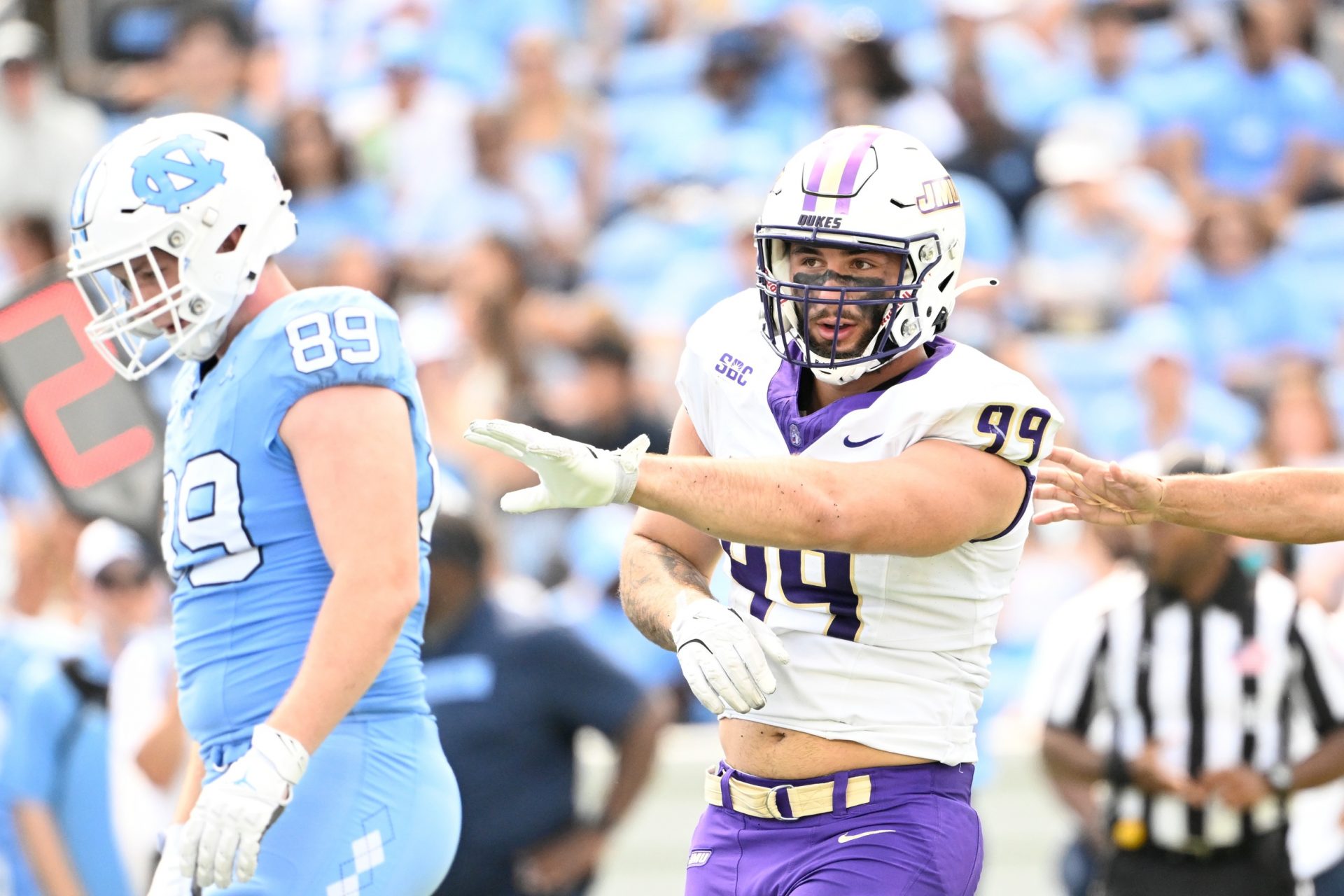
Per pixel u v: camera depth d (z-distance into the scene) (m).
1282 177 37.12
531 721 18.70
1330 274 34.88
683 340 32.31
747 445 12.01
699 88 39.12
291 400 11.38
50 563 23.81
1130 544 20.88
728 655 10.70
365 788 11.64
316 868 11.45
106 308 12.66
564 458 9.80
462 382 30.34
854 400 11.50
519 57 37.84
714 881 12.16
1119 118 37.50
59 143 36.75
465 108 38.62
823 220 11.25
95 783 20.20
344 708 11.02
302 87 41.06
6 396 15.51
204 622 11.67
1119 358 31.59
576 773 19.20
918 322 11.40
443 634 18.75
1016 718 24.39
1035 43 39.28
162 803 20.14
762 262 11.66
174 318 11.65
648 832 21.83
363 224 36.59
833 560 11.55
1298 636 18.27
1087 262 33.31
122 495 15.57
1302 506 12.20
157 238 11.53
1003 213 34.72
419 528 12.05
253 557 11.55
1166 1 39.25
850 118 35.72
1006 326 31.30
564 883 18.75
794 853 11.74
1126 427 30.66
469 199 36.06
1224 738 18.28
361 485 11.23
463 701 18.58
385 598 11.13
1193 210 35.38
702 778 21.91
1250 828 18.25
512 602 19.22
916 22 40.09
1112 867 18.62
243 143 11.97
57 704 20.22
